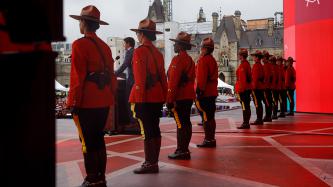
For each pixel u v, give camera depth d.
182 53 5.16
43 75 1.06
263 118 11.09
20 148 1.03
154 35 4.40
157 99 4.35
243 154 5.60
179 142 5.25
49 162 1.07
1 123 1.02
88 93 3.31
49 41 1.10
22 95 1.03
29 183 1.04
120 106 7.90
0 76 1.02
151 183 3.92
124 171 4.50
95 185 3.51
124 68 7.38
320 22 13.12
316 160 5.13
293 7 13.84
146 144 4.38
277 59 11.64
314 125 9.62
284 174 4.32
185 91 5.11
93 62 3.32
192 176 4.23
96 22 3.43
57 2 1.10
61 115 12.34
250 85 8.91
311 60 13.39
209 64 6.05
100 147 3.52
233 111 14.92
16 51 1.08
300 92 13.72
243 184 3.87
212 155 5.52
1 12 1.09
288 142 6.78
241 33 85.44
